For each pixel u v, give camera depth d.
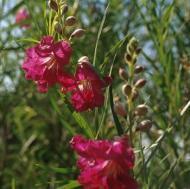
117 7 0.97
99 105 0.59
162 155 0.71
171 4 0.78
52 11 0.65
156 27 0.79
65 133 1.17
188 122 0.78
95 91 0.59
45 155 1.17
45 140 1.21
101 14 0.96
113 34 0.81
